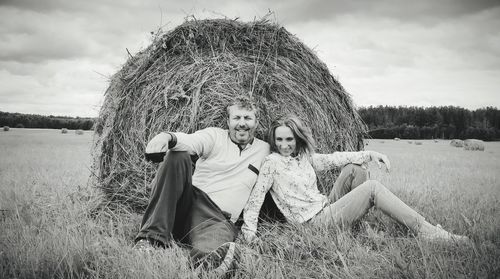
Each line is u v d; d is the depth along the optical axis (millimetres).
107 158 4609
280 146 3742
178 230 3447
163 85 4383
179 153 3236
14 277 2561
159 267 2742
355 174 3902
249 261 2873
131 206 4441
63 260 2740
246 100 3725
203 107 4250
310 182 3771
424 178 7605
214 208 3428
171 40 4652
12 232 3367
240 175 3637
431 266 2682
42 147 16109
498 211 4359
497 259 2799
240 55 4602
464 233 3482
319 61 4977
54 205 4402
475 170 9461
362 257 2939
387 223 3881
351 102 5188
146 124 4379
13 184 5867
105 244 3094
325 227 3422
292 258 3049
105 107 4902
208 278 2604
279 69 4605
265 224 3711
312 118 4664
